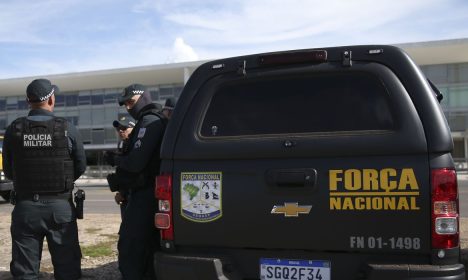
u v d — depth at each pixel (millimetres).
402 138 2762
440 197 2676
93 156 46938
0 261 6039
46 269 5602
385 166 2764
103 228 8641
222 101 3281
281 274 2947
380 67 2973
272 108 3143
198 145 3156
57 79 43281
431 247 2686
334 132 2943
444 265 2678
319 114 3031
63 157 3982
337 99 3031
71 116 47344
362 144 2811
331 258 2859
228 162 3068
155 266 3250
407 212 2719
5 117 49219
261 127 3117
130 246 4133
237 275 3043
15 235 3971
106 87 46438
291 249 2928
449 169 2707
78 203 4164
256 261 3010
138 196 4133
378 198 2764
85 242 7227
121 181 4105
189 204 3139
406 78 2900
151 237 4195
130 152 4047
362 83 3008
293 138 2957
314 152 2885
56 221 3953
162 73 41531
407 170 2729
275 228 2930
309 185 2865
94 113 46781
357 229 2797
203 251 3131
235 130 3162
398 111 2834
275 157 2965
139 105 4414
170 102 5730
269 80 3209
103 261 6016
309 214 2869
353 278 2820
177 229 3168
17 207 3973
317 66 3100
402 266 2689
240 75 3254
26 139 3900
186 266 3080
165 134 3293
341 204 2820
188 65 39656
